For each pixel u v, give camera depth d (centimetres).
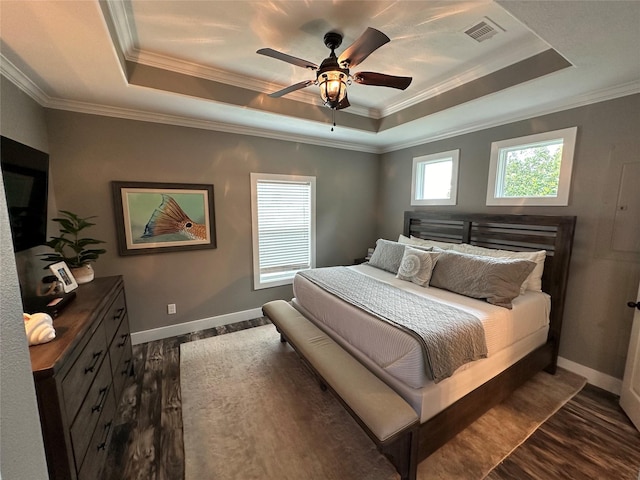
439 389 169
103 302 184
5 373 51
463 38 202
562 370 264
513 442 185
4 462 49
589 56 174
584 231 247
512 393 231
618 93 221
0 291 50
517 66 222
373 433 145
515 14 137
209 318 352
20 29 150
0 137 155
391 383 182
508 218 292
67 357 123
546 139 267
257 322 371
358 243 464
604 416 207
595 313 244
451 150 355
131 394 231
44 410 112
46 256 231
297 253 412
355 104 336
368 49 161
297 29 195
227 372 261
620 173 225
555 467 168
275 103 296
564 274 253
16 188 169
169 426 198
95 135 272
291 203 399
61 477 118
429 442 164
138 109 279
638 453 177
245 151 351
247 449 180
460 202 348
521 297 244
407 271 296
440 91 282
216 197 339
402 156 426
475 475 163
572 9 131
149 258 309
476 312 209
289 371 262
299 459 173
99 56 180
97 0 132
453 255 277
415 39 204
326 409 214
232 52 224
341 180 434
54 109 254
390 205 453
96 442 152
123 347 231
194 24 187
